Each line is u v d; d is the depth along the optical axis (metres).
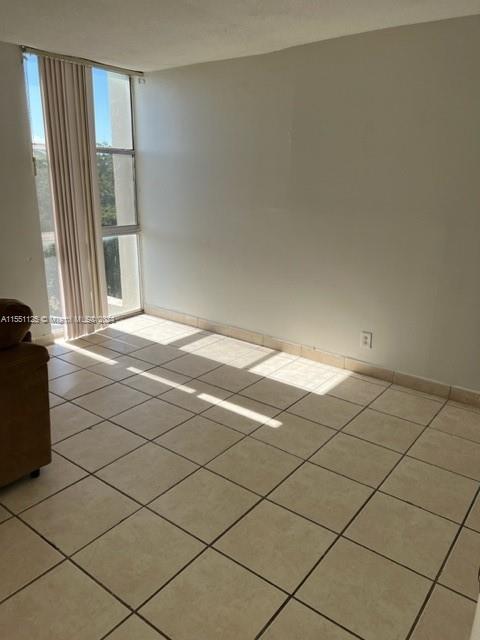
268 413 2.99
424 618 1.63
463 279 2.98
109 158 4.34
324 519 2.09
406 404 3.12
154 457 2.51
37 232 3.79
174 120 4.14
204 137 3.98
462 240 2.94
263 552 1.90
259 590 1.73
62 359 3.78
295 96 3.40
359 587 1.75
